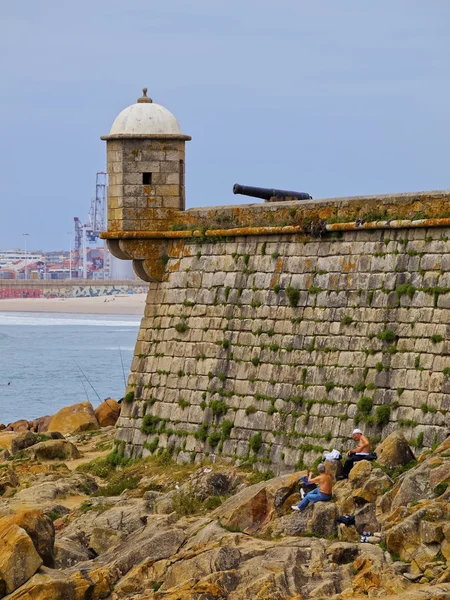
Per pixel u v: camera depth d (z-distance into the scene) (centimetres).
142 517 13375
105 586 11088
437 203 14000
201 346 16450
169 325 16975
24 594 10819
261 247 15912
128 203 17038
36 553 11206
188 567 10844
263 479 14850
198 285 16650
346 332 14612
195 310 16638
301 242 15375
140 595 10700
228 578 10369
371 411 14112
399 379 13950
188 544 11794
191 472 15600
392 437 12862
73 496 15825
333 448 14388
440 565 10088
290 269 15438
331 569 10406
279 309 15488
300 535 11544
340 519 11494
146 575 11162
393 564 10244
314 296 15075
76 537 13000
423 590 9569
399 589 9775
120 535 12719
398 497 11388
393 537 10550
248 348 15788
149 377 17138
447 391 13412
